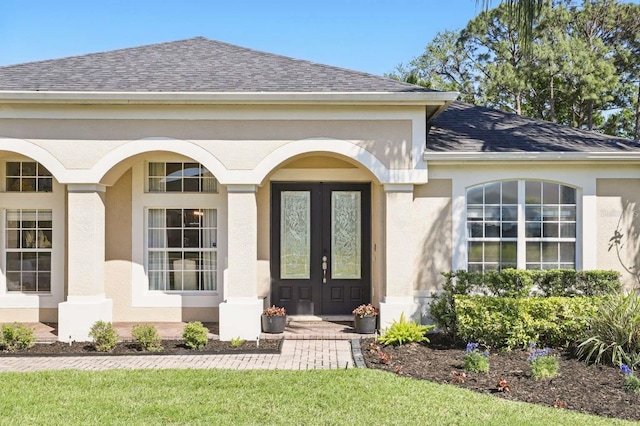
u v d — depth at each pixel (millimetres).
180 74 12398
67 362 9633
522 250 12328
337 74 12602
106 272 13102
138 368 9078
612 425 6301
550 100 29906
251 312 11367
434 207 12227
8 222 13422
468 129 13695
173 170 13367
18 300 13172
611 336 9109
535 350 9438
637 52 30312
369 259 13516
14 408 6922
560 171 12266
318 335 11539
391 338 10500
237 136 11555
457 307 10227
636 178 12289
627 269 12258
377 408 6859
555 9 29016
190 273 13414
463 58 37000
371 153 11641
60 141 11500
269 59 13617
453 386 7836
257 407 6934
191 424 6363
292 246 13539
